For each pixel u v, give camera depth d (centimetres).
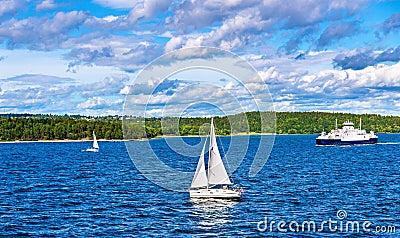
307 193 8119
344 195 7925
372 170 12169
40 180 10544
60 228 5834
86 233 5600
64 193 8469
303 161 15012
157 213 6525
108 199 7700
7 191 8831
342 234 5478
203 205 6962
